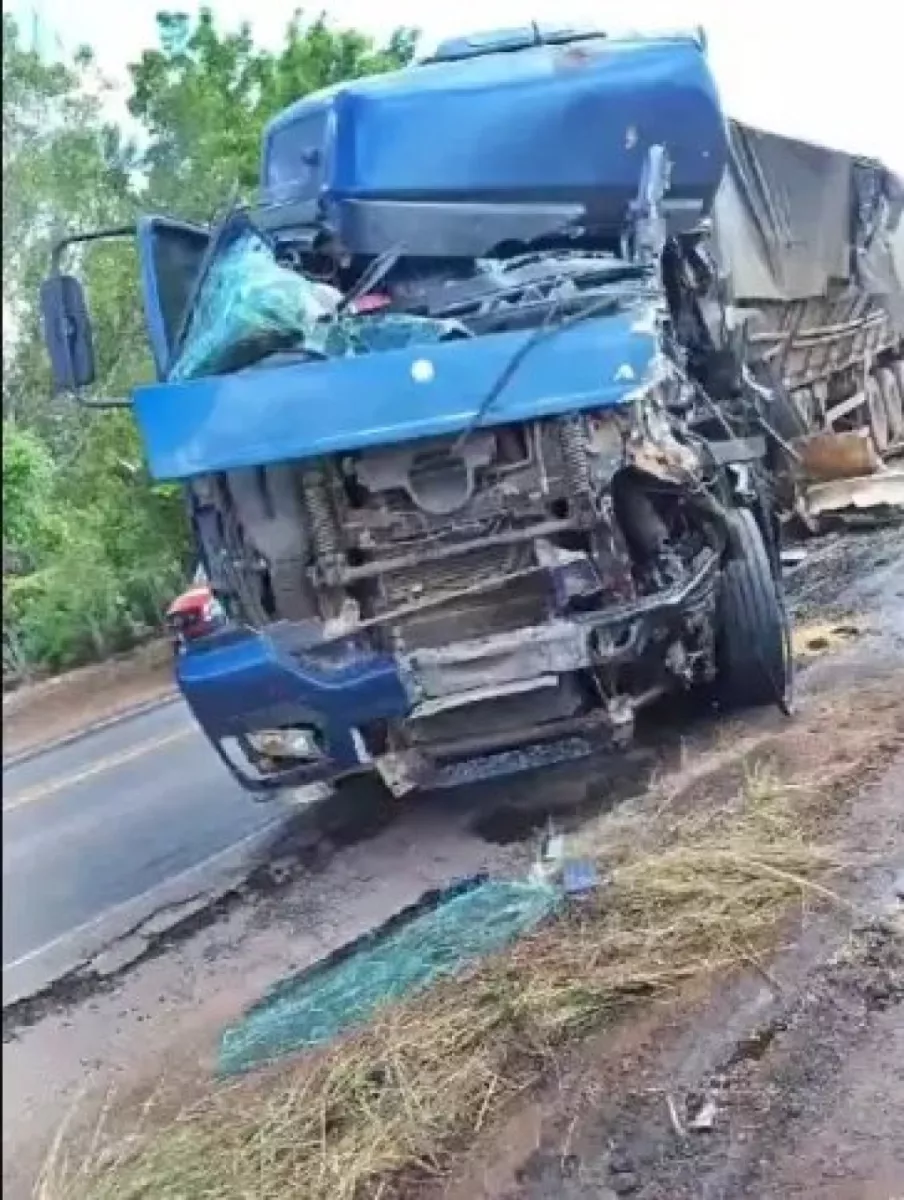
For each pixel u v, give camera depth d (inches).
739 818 210.4
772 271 395.5
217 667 221.0
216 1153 155.4
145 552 624.1
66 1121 175.3
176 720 476.1
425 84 256.1
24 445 567.8
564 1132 145.1
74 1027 205.6
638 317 221.8
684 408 247.9
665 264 282.2
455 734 233.0
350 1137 151.3
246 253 231.3
